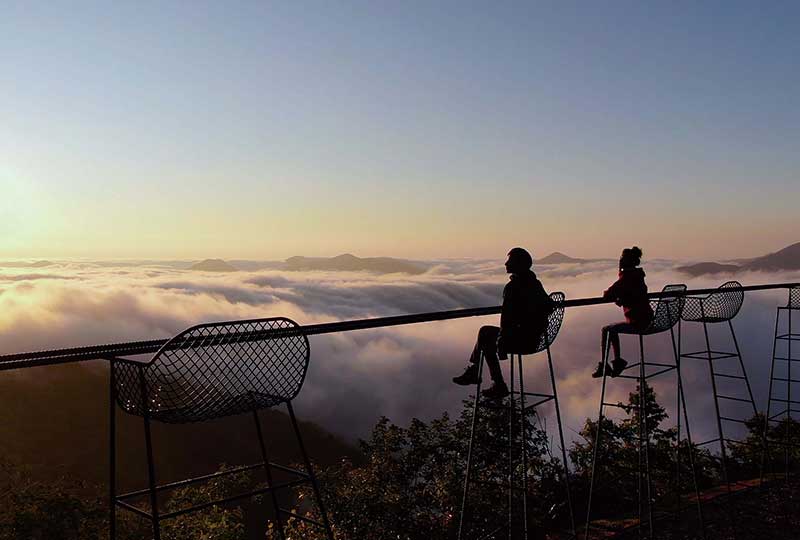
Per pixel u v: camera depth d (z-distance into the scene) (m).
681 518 7.16
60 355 2.52
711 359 7.37
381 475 15.51
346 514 14.14
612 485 11.47
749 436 12.41
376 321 3.55
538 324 4.77
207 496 13.15
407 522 14.22
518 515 10.77
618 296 5.88
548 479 12.05
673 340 6.95
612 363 6.23
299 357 2.92
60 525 10.88
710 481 12.41
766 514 7.18
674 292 6.20
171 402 2.54
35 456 60.50
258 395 2.79
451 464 15.54
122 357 2.73
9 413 72.06
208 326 2.55
